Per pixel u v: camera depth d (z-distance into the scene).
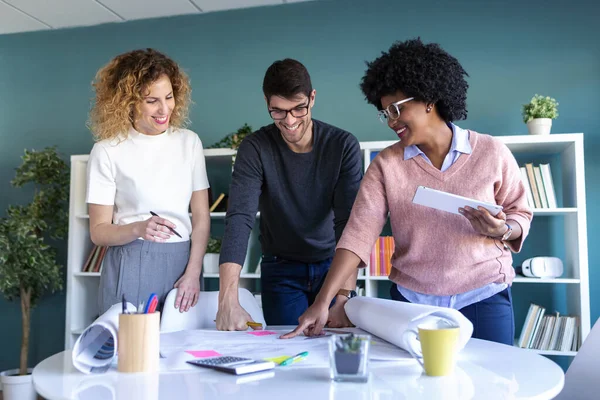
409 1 3.66
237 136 3.46
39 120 4.20
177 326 1.69
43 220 3.91
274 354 1.14
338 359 0.93
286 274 2.07
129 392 0.87
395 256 1.60
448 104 1.47
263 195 2.03
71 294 3.56
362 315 1.36
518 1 3.52
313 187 1.96
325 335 1.38
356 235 1.53
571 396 1.39
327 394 0.85
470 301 1.48
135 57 1.78
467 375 0.97
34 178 3.84
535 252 3.40
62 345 4.03
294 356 1.10
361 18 3.73
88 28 4.16
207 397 0.84
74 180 3.62
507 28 3.52
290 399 0.82
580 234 2.99
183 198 1.84
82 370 1.00
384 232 3.56
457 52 3.58
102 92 1.82
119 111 1.75
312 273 2.05
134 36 4.08
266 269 2.11
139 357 1.00
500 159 1.51
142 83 1.74
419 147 1.56
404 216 1.54
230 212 1.88
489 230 1.38
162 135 1.84
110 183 1.80
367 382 0.92
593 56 3.40
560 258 3.36
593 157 3.37
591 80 3.40
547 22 3.48
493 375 0.97
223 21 3.95
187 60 3.98
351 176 1.93
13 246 3.66
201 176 1.91
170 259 1.78
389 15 3.69
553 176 3.40
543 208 3.11
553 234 3.38
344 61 3.74
